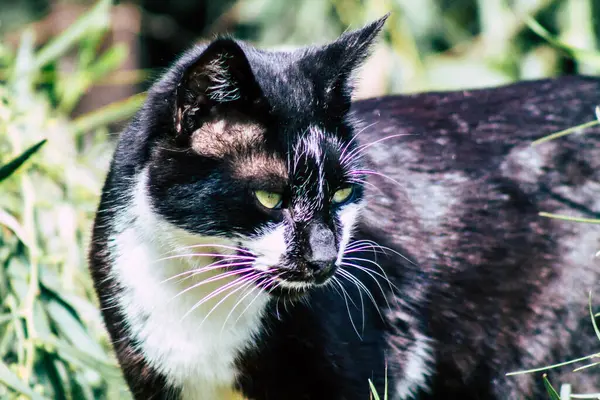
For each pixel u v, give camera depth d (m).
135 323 4.09
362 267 4.12
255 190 3.77
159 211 3.84
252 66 3.89
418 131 4.59
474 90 4.88
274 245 3.81
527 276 4.50
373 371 4.13
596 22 7.54
